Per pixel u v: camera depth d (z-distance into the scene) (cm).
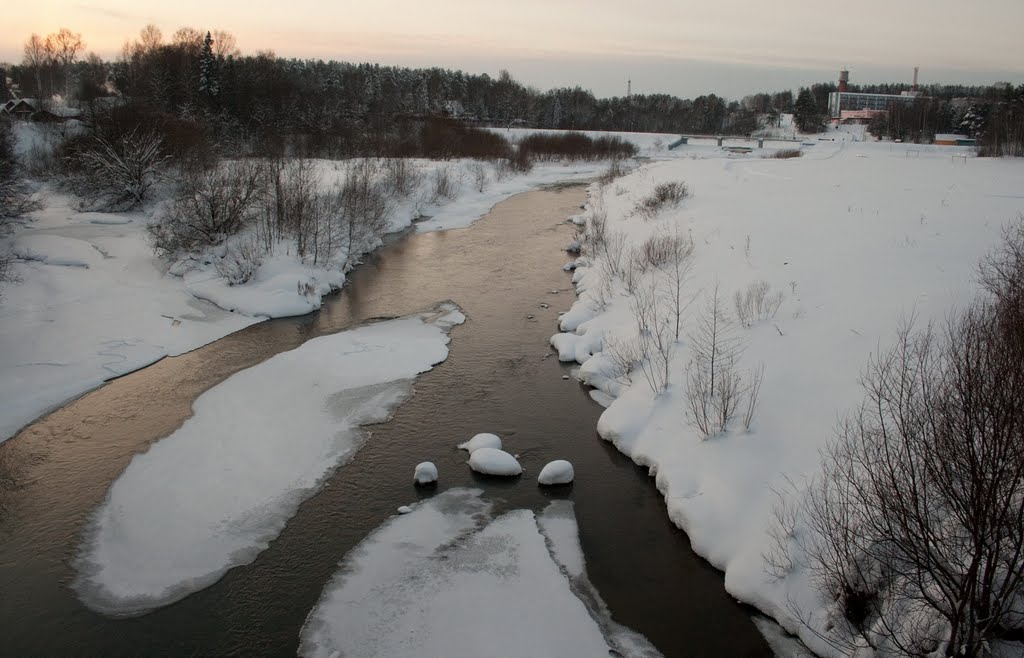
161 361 1748
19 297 2045
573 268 2598
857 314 1345
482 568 1001
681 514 1081
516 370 1683
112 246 2716
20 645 869
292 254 2438
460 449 1327
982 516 641
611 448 1330
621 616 909
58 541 1060
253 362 1747
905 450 784
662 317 1712
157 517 1111
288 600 940
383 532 1079
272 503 1152
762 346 1391
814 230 2023
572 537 1070
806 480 999
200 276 2358
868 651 764
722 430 1187
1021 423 631
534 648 855
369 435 1373
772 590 898
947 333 1095
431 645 860
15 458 1286
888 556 739
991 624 670
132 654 856
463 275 2558
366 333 1945
